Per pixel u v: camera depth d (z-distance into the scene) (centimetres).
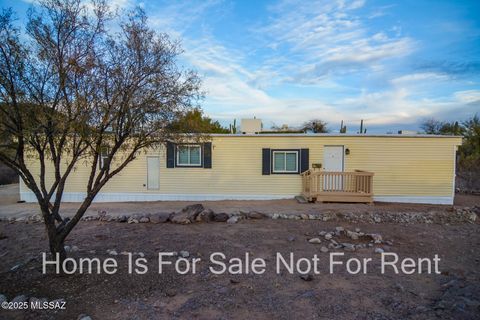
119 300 403
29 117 431
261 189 1371
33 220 946
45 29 442
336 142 1349
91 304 391
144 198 1375
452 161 1327
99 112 442
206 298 410
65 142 480
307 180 1312
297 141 1359
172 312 373
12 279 466
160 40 670
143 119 471
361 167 1343
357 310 379
